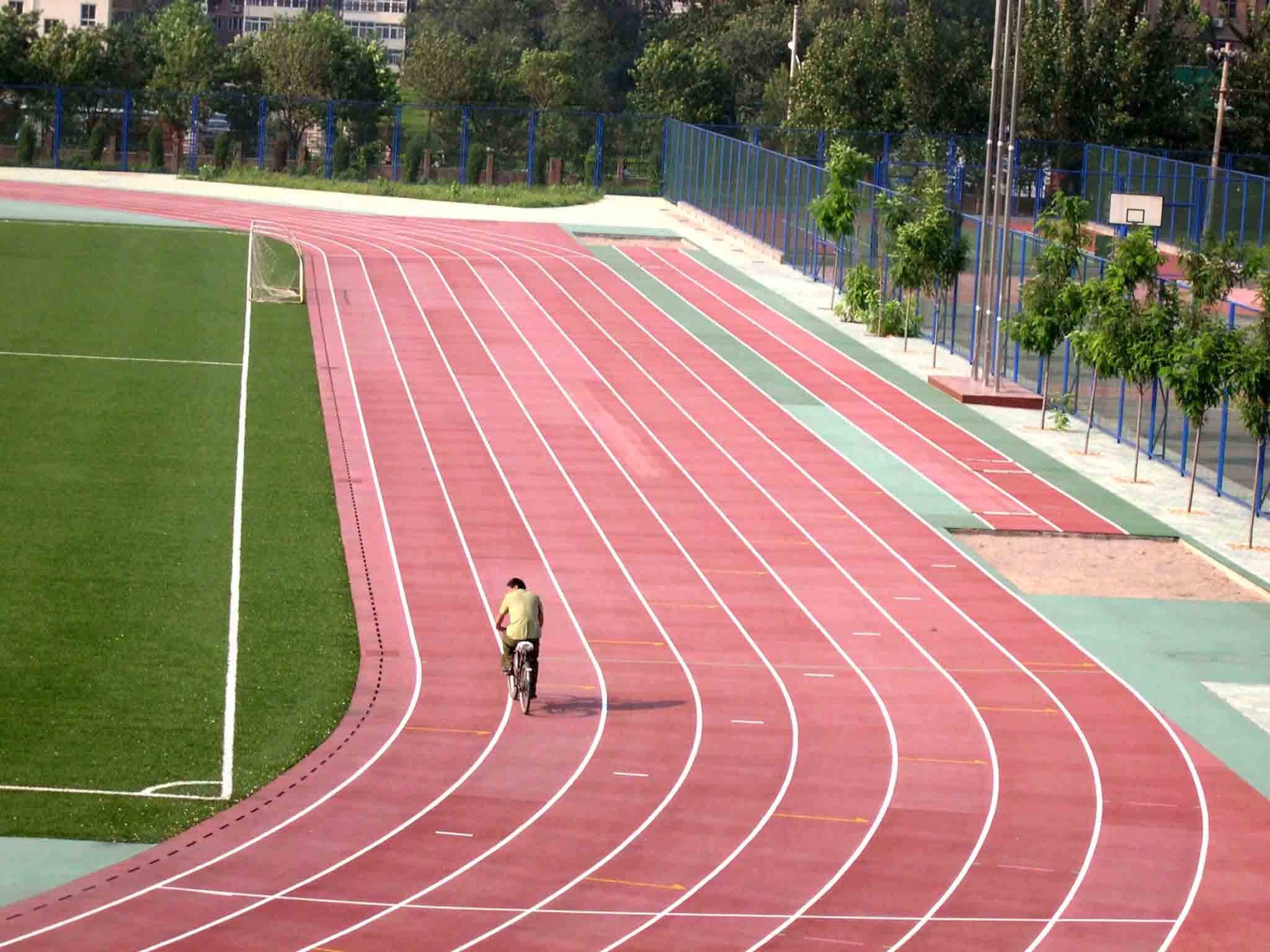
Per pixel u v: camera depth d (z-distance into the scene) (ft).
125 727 75.87
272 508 111.04
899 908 61.31
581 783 72.69
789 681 86.28
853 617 96.73
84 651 84.33
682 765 75.00
